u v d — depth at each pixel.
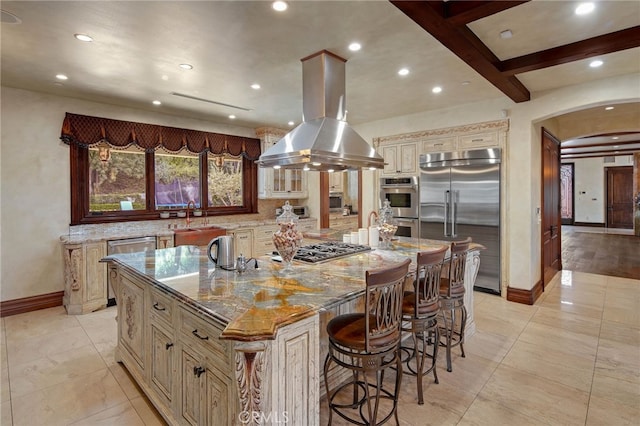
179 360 1.93
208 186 5.82
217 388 1.63
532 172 4.33
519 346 3.14
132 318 2.53
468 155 4.73
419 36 2.68
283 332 1.51
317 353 1.67
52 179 4.16
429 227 5.18
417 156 5.32
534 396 2.38
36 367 2.77
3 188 3.86
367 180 5.99
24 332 3.45
